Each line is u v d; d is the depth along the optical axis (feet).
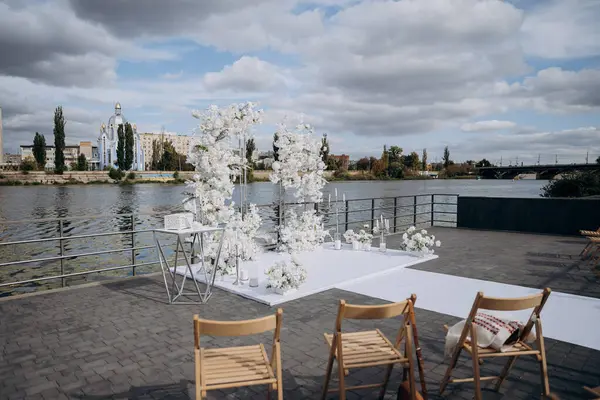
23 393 10.69
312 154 30.53
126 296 19.63
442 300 18.99
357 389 11.02
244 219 26.27
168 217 18.98
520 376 11.69
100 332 14.99
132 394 10.63
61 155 317.01
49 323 15.90
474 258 28.60
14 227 86.43
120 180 324.80
